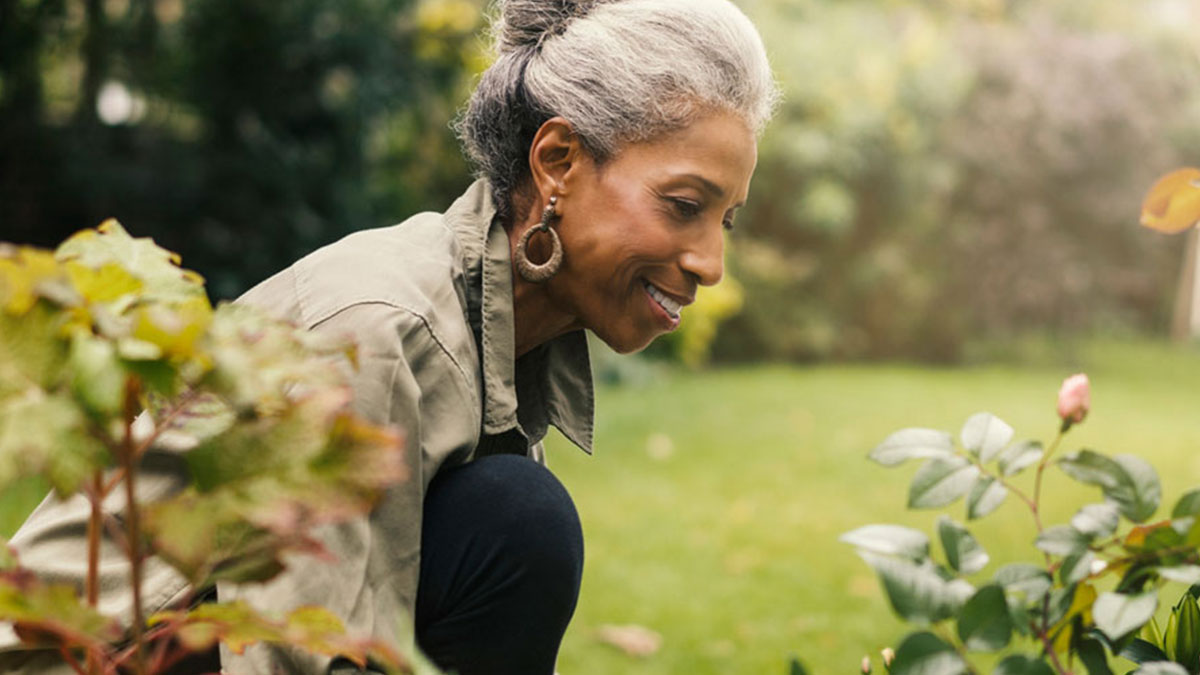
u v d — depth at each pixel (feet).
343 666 3.17
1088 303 33.01
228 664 3.21
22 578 2.00
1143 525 3.43
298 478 1.99
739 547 12.40
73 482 1.87
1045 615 3.29
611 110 4.01
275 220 19.04
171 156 18.78
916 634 2.93
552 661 4.17
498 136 4.30
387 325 3.58
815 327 29.48
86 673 2.32
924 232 30.42
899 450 3.63
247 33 18.51
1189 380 29.25
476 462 4.10
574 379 4.87
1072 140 31.53
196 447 2.01
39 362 1.93
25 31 18.19
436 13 20.53
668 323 4.19
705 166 3.99
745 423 19.81
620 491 14.88
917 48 29.94
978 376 28.09
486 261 4.17
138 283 2.15
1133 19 40.70
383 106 19.61
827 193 28.32
